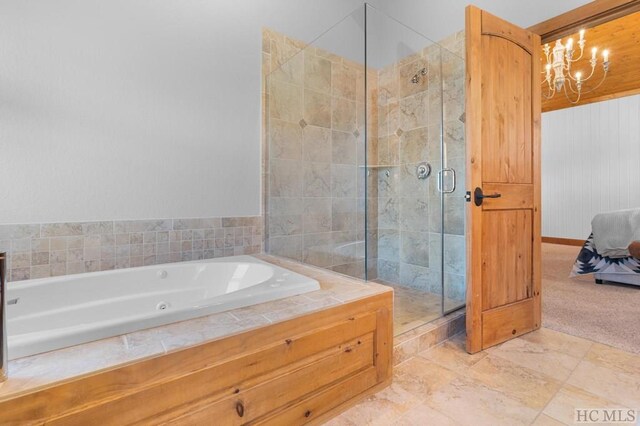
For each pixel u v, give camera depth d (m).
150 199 2.01
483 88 1.89
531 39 2.14
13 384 0.78
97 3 1.82
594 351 1.85
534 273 2.16
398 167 2.81
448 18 2.65
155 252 2.03
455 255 2.52
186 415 0.97
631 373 1.61
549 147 6.16
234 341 1.06
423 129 2.63
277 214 2.49
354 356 1.39
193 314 1.17
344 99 2.66
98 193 1.84
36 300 1.52
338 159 2.62
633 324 2.23
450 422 1.28
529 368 1.68
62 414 0.80
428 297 2.55
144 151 1.98
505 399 1.42
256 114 2.44
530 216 2.15
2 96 1.58
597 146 5.61
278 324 1.16
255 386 1.11
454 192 2.51
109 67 1.86
